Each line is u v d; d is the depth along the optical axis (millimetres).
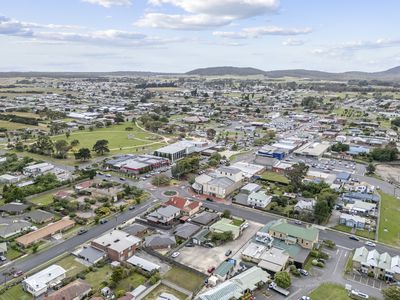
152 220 89375
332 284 65312
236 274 67625
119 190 110188
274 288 62750
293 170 119000
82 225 87938
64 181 116500
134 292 59969
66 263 70438
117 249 72062
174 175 127812
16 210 93062
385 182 129375
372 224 91625
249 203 103250
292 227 82125
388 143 181625
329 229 88875
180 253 75750
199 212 97750
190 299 59812
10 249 75188
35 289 59531
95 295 59344
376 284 65812
